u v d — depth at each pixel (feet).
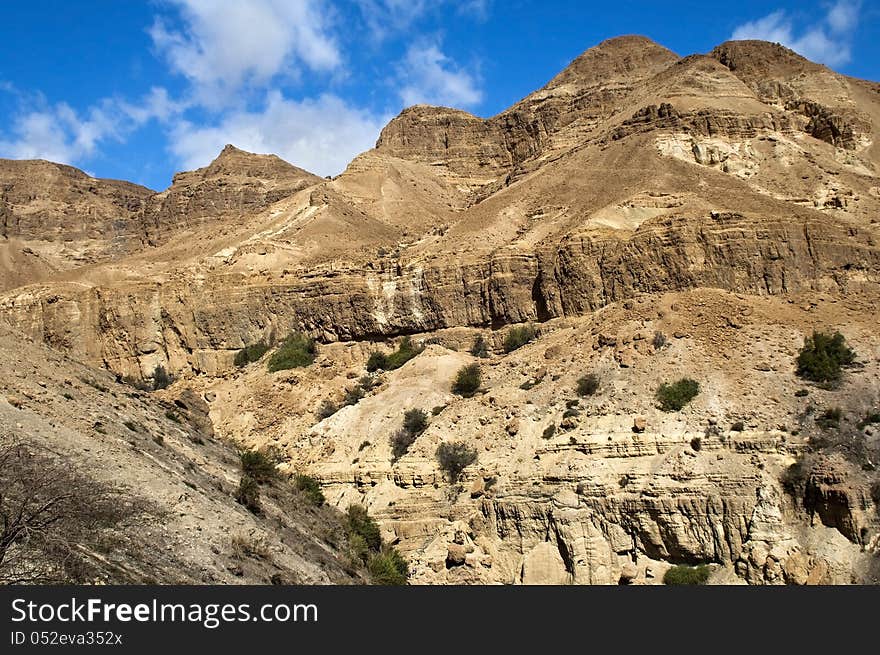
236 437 303.27
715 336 245.24
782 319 255.70
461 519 215.92
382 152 612.70
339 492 241.55
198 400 252.42
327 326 352.08
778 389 223.71
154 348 377.09
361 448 256.11
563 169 402.31
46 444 135.44
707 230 297.12
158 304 379.76
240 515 156.35
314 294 356.79
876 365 232.53
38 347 195.83
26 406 148.05
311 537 178.91
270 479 202.90
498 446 229.86
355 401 291.79
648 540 199.00
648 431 215.10
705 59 480.23
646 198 346.74
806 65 479.82
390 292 343.67
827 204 366.43
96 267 495.82
